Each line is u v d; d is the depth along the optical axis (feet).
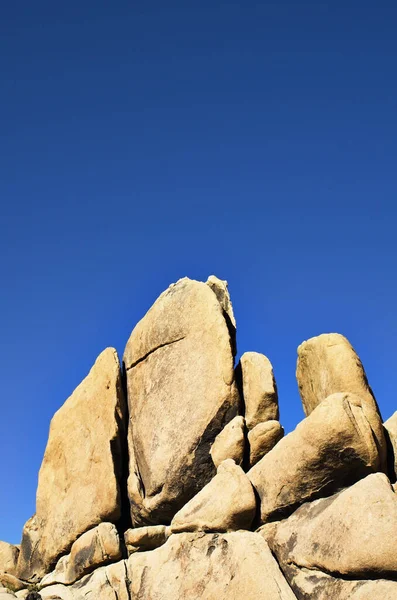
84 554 73.67
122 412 79.51
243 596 58.80
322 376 71.20
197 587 61.98
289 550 60.18
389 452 66.54
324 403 61.52
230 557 61.67
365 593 53.98
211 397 71.20
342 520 57.06
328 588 56.39
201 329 74.69
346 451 59.98
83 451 80.28
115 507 74.74
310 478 61.52
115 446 77.46
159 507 71.97
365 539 54.54
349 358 69.41
